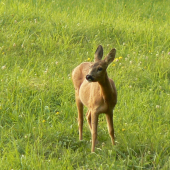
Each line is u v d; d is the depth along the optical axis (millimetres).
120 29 21812
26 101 14516
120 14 25391
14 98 14734
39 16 22750
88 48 20125
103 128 13359
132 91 15609
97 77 11016
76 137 13008
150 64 18094
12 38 20078
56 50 19484
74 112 14258
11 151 11688
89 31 21219
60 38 20328
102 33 21344
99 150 12133
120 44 20734
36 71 17141
